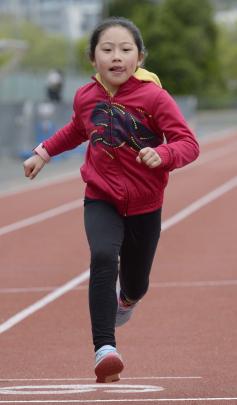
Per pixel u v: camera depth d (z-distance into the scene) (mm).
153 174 9773
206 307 16562
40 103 60188
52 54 174250
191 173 49625
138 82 9719
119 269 10352
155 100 9633
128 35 9695
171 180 45281
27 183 44844
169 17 137875
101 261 9398
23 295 18234
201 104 150375
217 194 37812
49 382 11336
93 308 9352
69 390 10656
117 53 9625
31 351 13539
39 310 16766
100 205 9812
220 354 13000
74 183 44469
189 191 39219
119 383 11117
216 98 154625
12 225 29344
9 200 37188
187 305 16797
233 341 13852
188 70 136875
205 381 11172
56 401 9938
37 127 59375
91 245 9516
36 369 12328
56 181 45781
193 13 141250
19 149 57719
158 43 137000
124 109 9711
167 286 18703
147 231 10008
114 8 141000
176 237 25703
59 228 28469
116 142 9703
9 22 185250
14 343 14148
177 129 9555
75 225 29078
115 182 9742
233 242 24609
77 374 11945
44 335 14688
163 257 22312
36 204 35438
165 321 15477
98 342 9273
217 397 10086
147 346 13688
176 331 14695
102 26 9742
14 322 15773
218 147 73875
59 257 22875
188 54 139375
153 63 136375
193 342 13875
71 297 17953
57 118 61406
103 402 9828
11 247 24703
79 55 162000
